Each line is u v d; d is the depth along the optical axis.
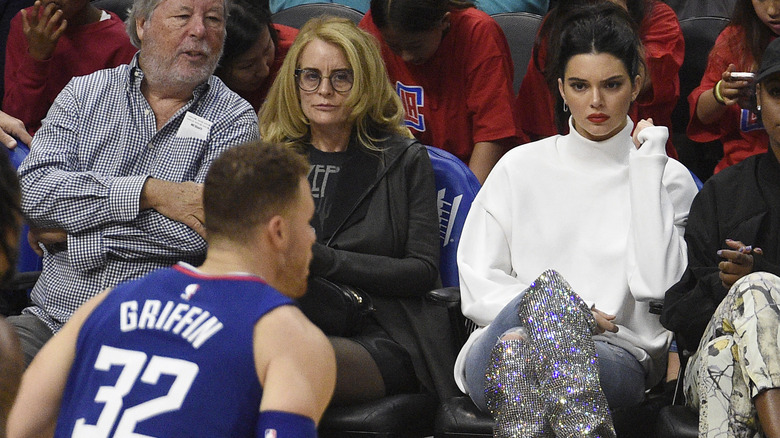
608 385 11.55
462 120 15.96
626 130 12.72
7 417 6.25
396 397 12.20
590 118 12.46
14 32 16.84
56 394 7.41
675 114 17.89
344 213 13.00
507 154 13.09
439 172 13.91
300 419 6.78
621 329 12.23
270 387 6.85
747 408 10.56
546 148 12.98
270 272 7.64
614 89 12.41
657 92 16.05
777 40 12.06
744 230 12.02
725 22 17.84
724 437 10.62
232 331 7.02
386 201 13.08
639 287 12.04
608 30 12.40
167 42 12.76
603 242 12.50
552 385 10.73
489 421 11.57
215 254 7.62
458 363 12.31
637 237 12.13
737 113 15.95
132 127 12.90
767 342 10.33
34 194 12.38
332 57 13.12
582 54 12.38
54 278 12.69
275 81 13.73
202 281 7.36
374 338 12.53
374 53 13.39
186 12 12.77
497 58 15.74
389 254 13.00
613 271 12.41
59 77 16.52
